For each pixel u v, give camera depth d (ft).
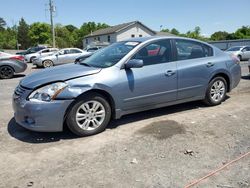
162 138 15.14
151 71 17.31
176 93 18.57
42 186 11.00
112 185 10.96
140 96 17.03
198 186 10.82
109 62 16.93
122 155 13.32
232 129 16.30
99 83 15.49
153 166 12.27
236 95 24.80
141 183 11.05
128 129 16.60
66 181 11.30
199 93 19.85
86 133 15.64
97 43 180.45
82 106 15.35
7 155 13.65
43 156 13.46
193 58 19.60
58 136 15.79
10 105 23.43
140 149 13.91
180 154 13.32
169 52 18.44
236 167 12.11
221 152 13.48
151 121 17.85
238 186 10.78
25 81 15.84
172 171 11.87
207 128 16.48
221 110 20.02
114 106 16.30
